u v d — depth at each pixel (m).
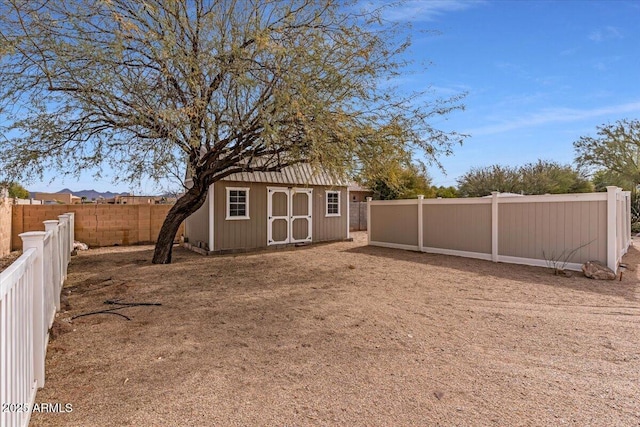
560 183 24.06
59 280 5.31
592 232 7.92
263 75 6.38
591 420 2.50
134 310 5.03
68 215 8.72
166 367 3.29
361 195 29.48
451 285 6.81
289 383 3.02
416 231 11.62
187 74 5.97
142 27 6.10
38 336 2.83
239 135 7.13
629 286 6.79
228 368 3.29
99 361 3.41
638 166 19.83
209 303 5.41
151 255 10.28
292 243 12.95
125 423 2.43
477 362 3.46
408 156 7.48
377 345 3.86
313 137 6.18
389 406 2.67
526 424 2.45
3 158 6.70
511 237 9.30
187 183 11.87
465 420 2.49
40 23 5.62
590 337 4.16
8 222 10.60
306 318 4.74
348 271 8.15
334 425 2.43
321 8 6.70
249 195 11.84
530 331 4.35
